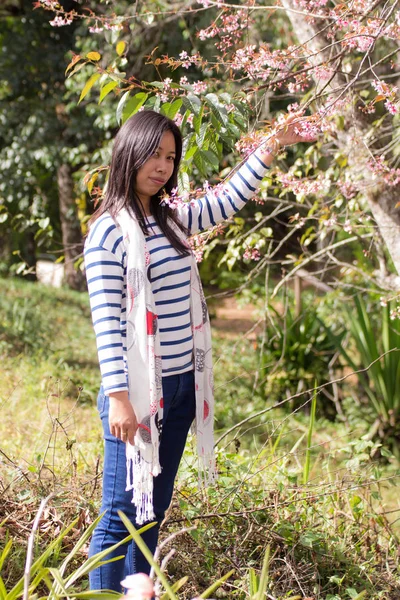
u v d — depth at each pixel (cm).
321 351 827
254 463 360
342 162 405
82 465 369
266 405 808
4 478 344
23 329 932
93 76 289
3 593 202
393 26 279
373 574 311
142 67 871
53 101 1195
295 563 298
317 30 353
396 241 394
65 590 201
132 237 232
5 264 1620
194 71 895
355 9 294
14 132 1262
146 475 230
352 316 745
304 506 338
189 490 332
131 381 230
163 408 243
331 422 794
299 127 272
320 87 326
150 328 229
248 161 276
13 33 1212
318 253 468
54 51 1184
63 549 296
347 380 888
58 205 1563
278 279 1361
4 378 677
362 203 451
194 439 353
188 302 246
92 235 234
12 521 301
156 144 233
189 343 247
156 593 192
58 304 1288
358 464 348
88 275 231
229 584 279
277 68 324
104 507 243
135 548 247
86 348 975
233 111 293
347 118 388
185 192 274
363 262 638
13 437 478
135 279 230
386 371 700
